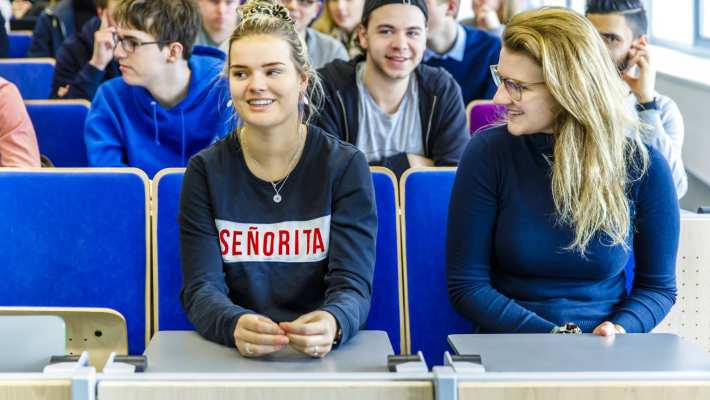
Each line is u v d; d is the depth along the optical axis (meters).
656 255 2.05
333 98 3.02
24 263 2.24
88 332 1.67
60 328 1.37
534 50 1.88
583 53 1.88
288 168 1.94
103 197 2.25
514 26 1.92
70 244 2.25
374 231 1.96
